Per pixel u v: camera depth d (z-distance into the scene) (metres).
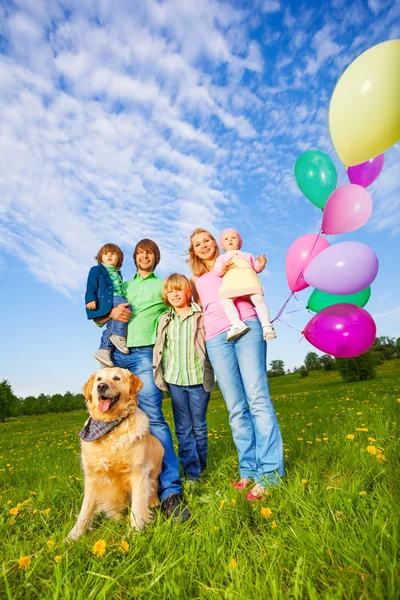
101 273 4.04
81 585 1.61
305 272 3.10
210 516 2.20
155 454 2.97
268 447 2.94
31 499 3.02
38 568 1.81
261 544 1.84
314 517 1.96
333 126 2.61
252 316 3.28
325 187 3.30
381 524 1.66
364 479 2.40
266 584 1.47
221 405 18.48
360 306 3.42
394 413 5.08
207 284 3.60
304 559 1.50
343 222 3.03
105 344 3.68
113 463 2.60
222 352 3.28
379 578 1.29
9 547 2.08
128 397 2.81
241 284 3.31
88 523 2.51
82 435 2.71
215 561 1.71
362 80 2.37
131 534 2.16
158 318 3.82
